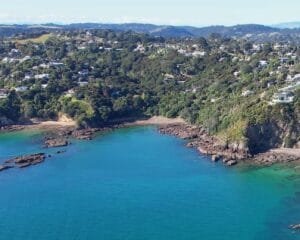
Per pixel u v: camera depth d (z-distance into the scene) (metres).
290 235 137.25
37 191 176.00
